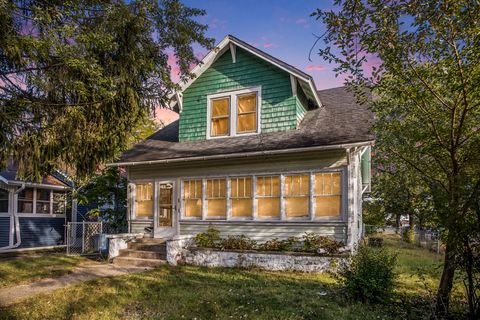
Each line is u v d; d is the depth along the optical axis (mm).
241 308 5949
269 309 5844
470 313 4961
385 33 5090
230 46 12102
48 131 6383
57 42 5676
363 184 17219
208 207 11664
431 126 5934
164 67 7715
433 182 5812
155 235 12359
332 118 11398
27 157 6320
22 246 15250
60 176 16438
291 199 10391
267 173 10719
